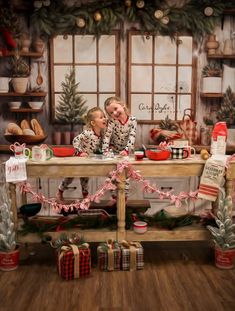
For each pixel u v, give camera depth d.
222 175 3.18
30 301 2.68
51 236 3.32
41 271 3.18
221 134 3.37
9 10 4.31
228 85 4.62
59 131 4.68
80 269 3.04
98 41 4.53
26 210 3.52
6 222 3.16
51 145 4.52
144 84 4.62
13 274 3.12
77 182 4.39
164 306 2.62
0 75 4.53
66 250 3.03
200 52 4.57
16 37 4.43
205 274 3.12
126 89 4.63
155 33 4.50
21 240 3.30
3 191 3.21
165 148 3.52
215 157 3.27
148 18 4.42
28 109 4.46
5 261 3.18
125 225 3.44
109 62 4.57
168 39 4.54
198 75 4.62
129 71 4.58
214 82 4.52
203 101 4.67
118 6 4.41
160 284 2.94
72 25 4.45
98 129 3.68
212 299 2.71
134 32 4.51
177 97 4.65
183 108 4.67
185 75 4.62
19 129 4.36
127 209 3.61
